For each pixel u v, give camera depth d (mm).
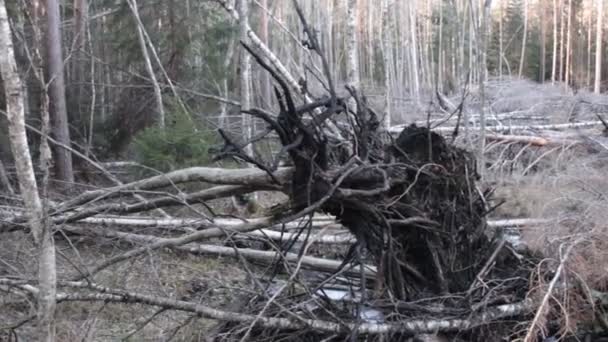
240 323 4695
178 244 5723
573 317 5012
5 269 5766
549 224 6020
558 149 10773
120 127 13492
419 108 16938
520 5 40781
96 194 6031
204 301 5758
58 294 4793
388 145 5352
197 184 8844
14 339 5027
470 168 5625
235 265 7094
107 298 4773
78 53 16266
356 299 5426
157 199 5918
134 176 10492
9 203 8398
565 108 14969
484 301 4930
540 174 9156
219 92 13477
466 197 5496
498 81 19891
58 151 10547
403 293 5113
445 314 4922
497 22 41969
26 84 11141
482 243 5617
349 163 4855
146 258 6105
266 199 10938
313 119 4758
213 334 5105
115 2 14914
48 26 10602
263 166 4605
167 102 13266
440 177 5297
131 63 14164
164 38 13867
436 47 35500
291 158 4957
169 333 5352
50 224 4488
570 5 37094
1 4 4059
